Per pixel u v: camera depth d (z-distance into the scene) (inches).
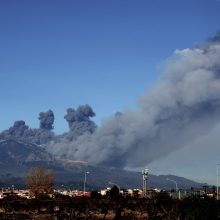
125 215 4645.7
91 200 4909.0
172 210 4525.1
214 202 4328.3
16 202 4562.0
